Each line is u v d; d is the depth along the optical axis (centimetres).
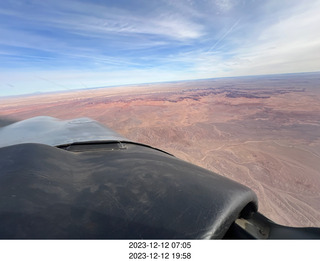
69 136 467
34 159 221
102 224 138
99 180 200
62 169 220
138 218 144
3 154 228
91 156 299
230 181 214
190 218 144
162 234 133
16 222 129
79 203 156
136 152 331
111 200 163
